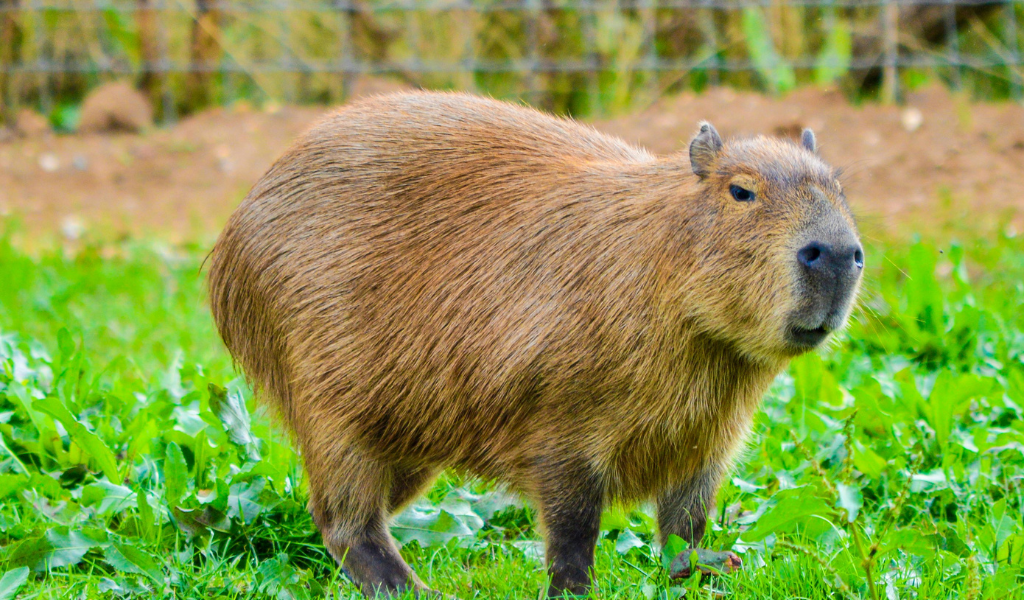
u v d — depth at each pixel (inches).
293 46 1576.0
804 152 456.1
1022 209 1115.9
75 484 564.1
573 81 1549.0
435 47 1556.3
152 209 1237.7
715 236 433.1
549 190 476.7
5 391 616.4
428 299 473.7
